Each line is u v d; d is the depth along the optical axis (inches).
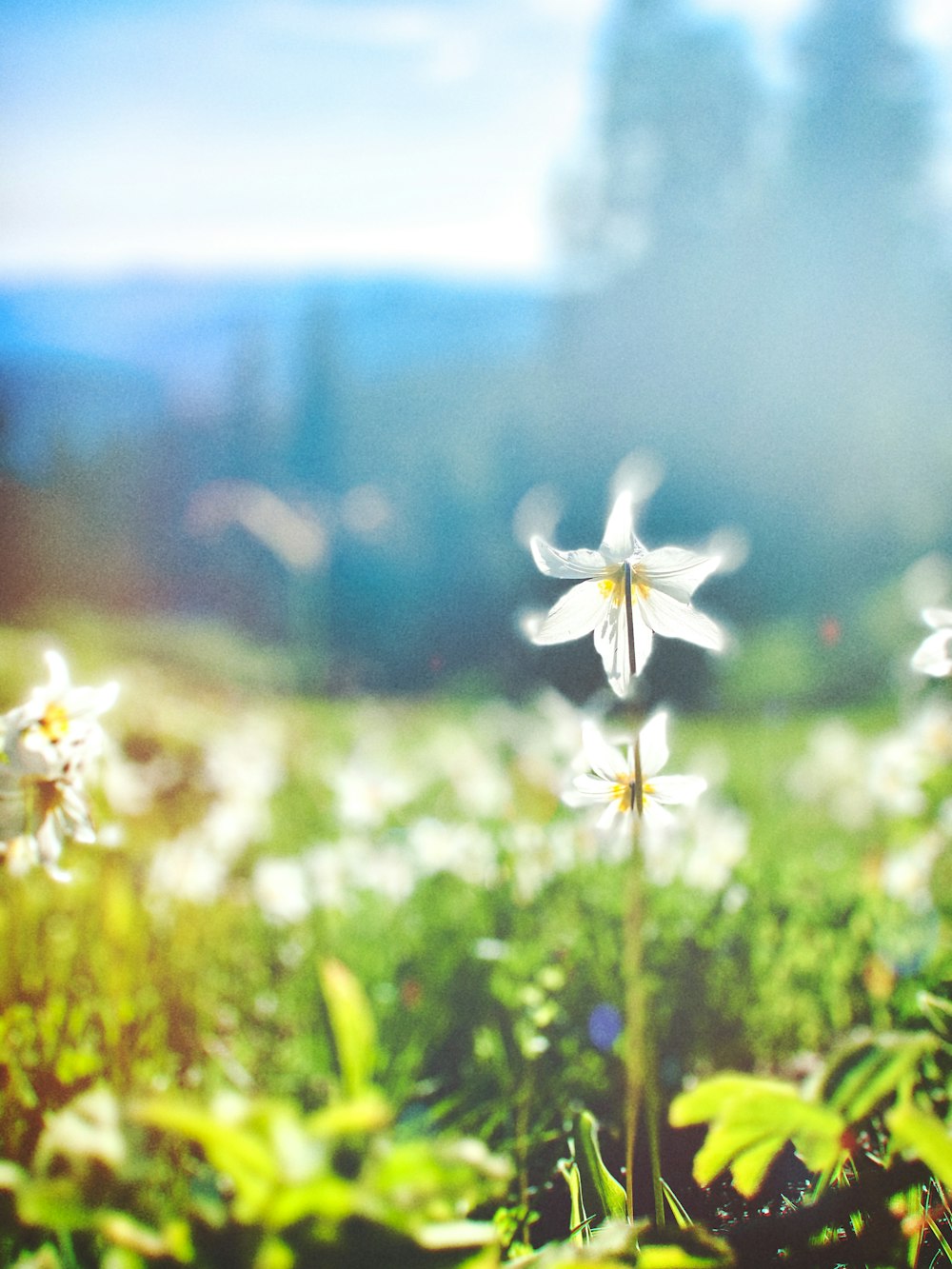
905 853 135.9
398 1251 45.5
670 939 117.4
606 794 64.0
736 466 1364.4
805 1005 110.6
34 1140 76.0
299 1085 96.3
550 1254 55.4
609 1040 104.3
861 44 1579.7
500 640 1284.4
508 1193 77.4
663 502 1365.7
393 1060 100.2
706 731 430.9
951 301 1472.7
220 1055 101.6
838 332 1430.9
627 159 1688.0
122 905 102.0
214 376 2416.3
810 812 235.0
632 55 1700.3
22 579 1512.1
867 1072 57.0
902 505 1243.2
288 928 137.2
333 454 2142.0
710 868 133.8
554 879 132.9
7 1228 58.9
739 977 111.4
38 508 1612.9
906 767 168.2
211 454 2190.0
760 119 1684.3
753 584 1171.3
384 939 129.7
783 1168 76.1
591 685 517.3
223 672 814.5
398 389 2174.0
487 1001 111.3
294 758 282.4
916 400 1357.0
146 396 2317.9
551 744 189.5
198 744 232.1
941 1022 73.7
